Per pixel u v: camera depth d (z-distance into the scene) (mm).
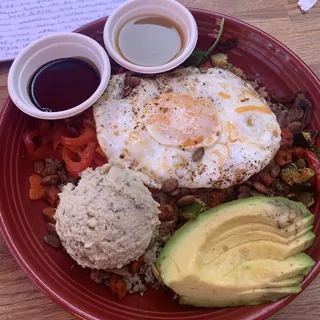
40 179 234
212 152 222
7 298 212
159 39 250
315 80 245
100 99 233
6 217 209
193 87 239
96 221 192
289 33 292
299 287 195
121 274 212
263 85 263
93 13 291
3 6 288
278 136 229
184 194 220
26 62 234
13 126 230
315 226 218
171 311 203
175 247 200
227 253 200
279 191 235
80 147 235
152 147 222
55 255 215
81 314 189
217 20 256
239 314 193
